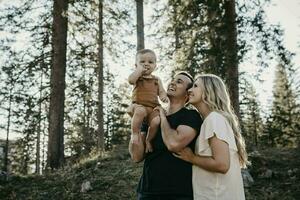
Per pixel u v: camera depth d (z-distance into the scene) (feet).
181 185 14.65
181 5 51.60
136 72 16.19
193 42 50.24
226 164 13.01
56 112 52.90
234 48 46.32
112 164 44.39
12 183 42.24
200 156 13.48
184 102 15.98
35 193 39.09
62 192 38.47
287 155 44.73
